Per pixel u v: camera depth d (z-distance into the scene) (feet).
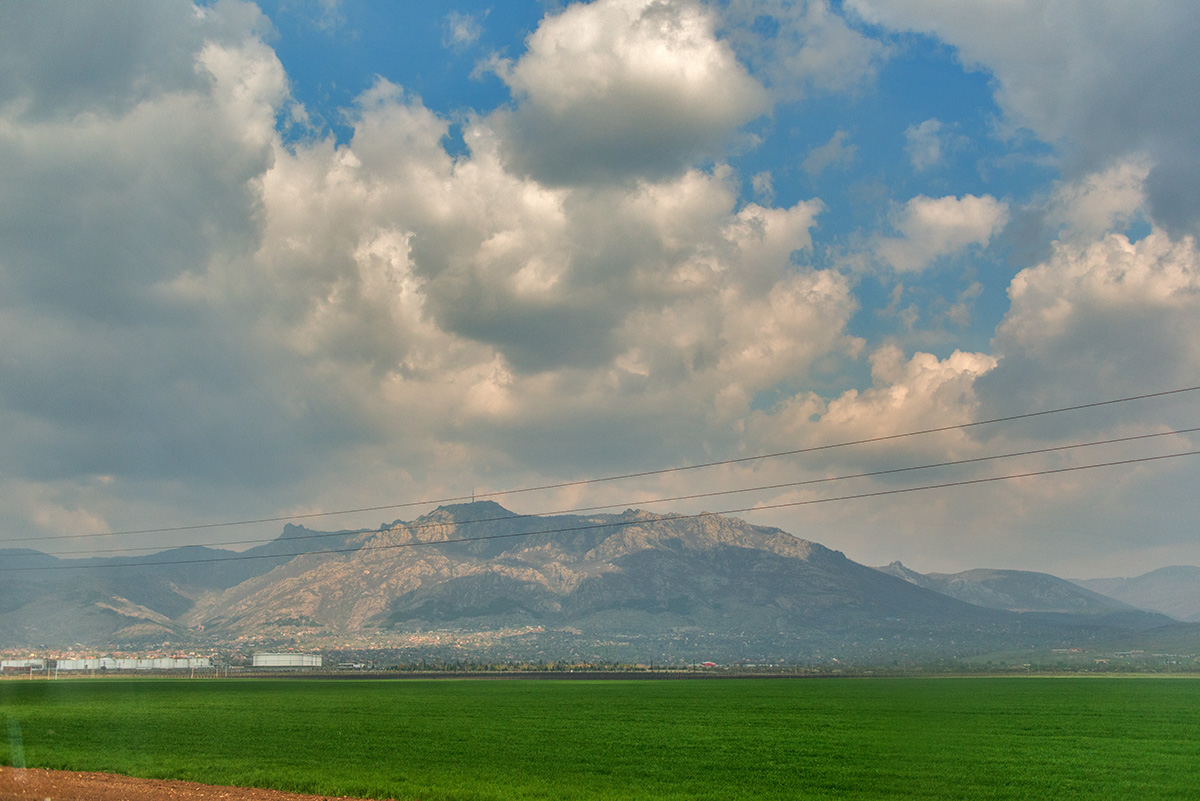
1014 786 176.35
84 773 171.22
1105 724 313.32
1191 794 169.89
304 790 156.15
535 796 155.74
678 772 190.08
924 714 356.38
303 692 521.65
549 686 608.19
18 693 489.67
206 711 356.18
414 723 305.12
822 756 218.79
